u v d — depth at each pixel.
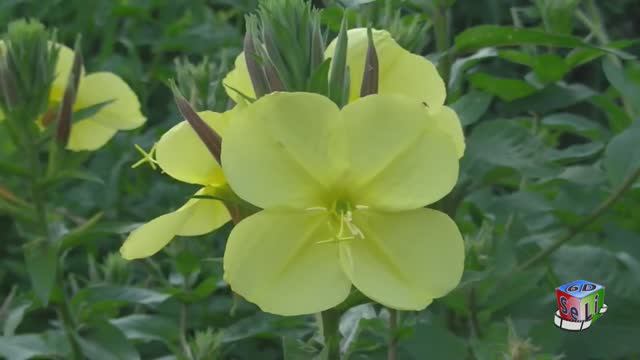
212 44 0.79
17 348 0.51
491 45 0.51
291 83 0.38
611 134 0.57
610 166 0.51
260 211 0.38
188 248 0.56
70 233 0.51
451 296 0.49
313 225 0.38
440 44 0.54
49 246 0.51
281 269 0.37
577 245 0.57
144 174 0.71
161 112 0.81
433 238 0.37
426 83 0.39
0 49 0.51
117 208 0.70
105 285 0.53
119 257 0.57
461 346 0.47
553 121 0.56
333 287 0.37
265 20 0.38
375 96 0.37
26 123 0.51
